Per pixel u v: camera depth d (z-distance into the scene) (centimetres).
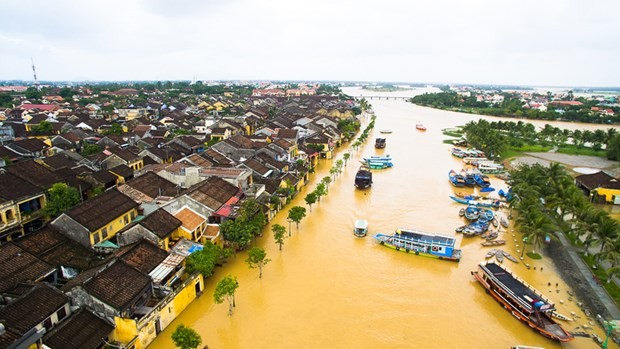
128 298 3700
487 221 7006
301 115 18350
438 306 4588
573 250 6041
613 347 3950
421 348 3884
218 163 8625
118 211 5394
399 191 8962
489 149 12506
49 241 4634
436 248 5716
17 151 8788
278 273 5219
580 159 12706
